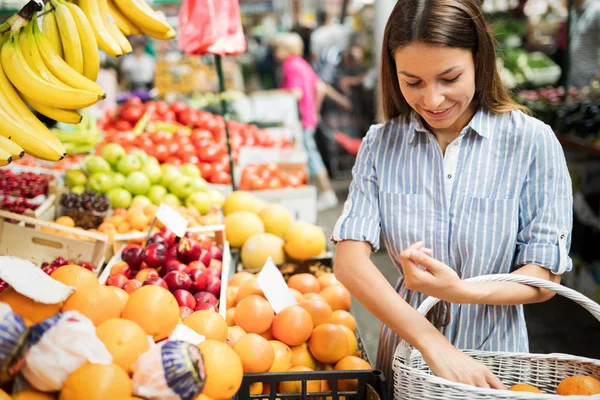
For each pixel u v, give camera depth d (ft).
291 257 8.37
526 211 4.76
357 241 4.88
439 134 5.02
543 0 25.09
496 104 4.81
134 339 3.84
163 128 13.89
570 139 14.06
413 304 5.25
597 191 13.24
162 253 6.79
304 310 5.89
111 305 4.30
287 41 19.97
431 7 4.16
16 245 6.81
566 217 4.61
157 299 4.35
